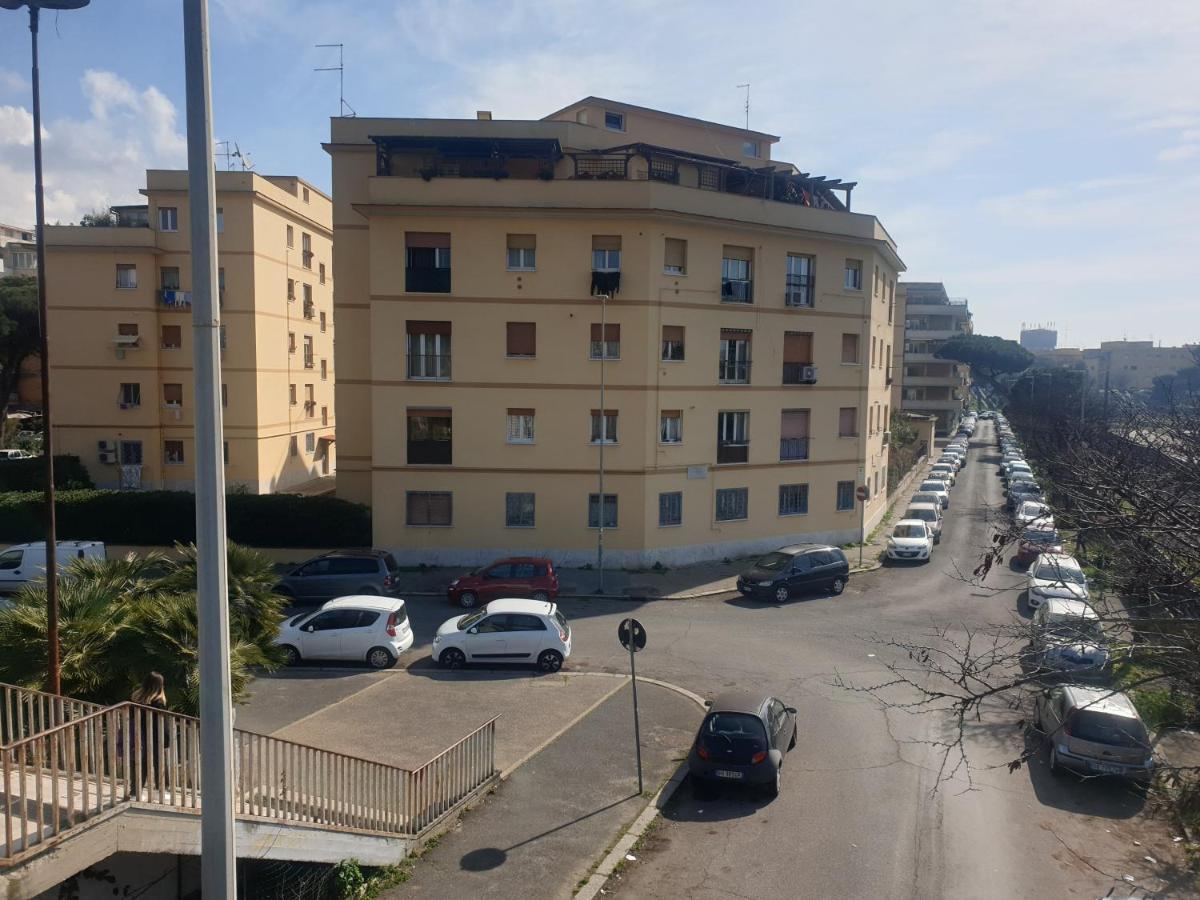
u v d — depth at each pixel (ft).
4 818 22.59
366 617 58.39
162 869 30.53
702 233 89.30
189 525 90.07
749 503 95.55
